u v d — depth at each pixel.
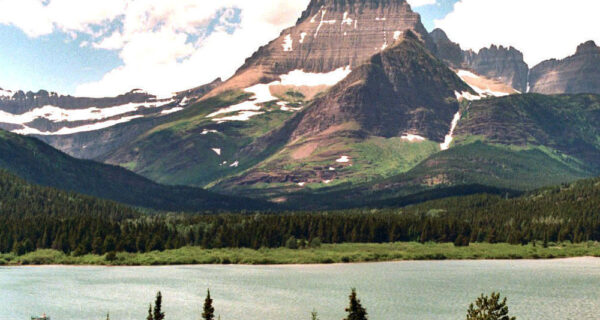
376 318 168.75
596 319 166.88
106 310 180.00
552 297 197.62
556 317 168.50
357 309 104.69
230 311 178.00
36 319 161.50
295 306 185.38
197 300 195.88
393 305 186.00
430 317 170.25
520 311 176.00
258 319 167.38
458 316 171.75
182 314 175.62
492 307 110.50
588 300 192.88
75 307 184.25
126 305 187.50
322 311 178.38
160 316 112.25
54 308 182.62
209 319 108.12
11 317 170.75
